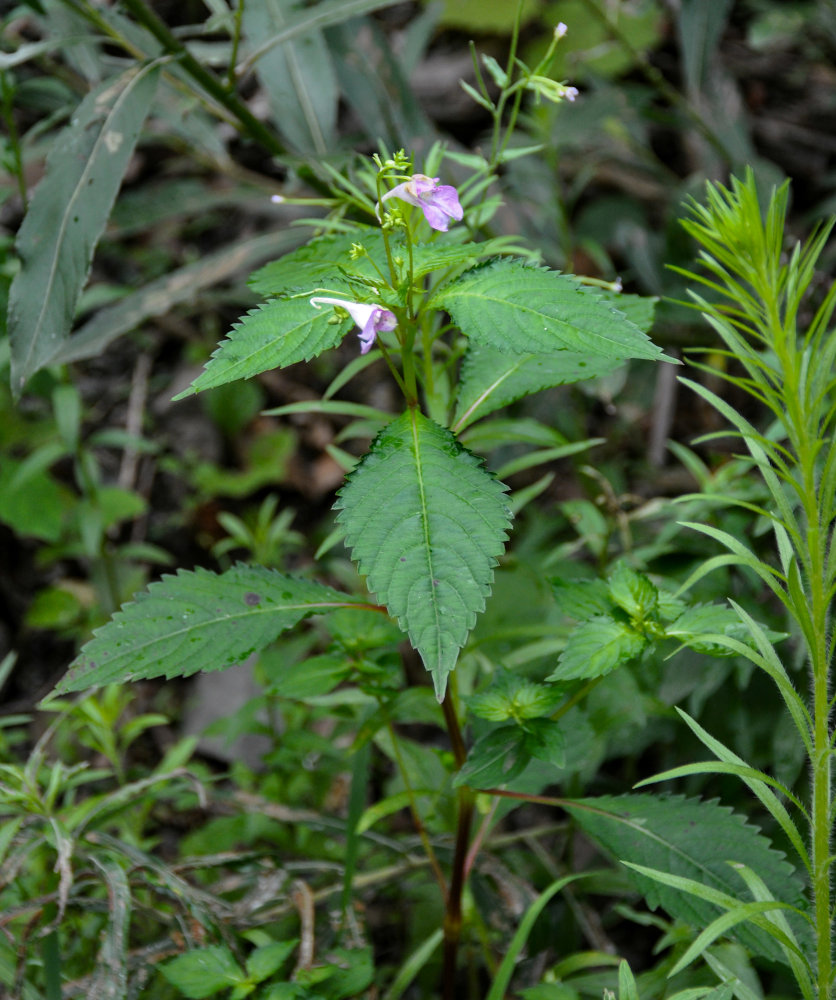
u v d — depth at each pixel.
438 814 1.23
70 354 1.36
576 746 1.16
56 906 1.12
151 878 1.14
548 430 1.19
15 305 1.18
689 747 1.27
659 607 1.07
